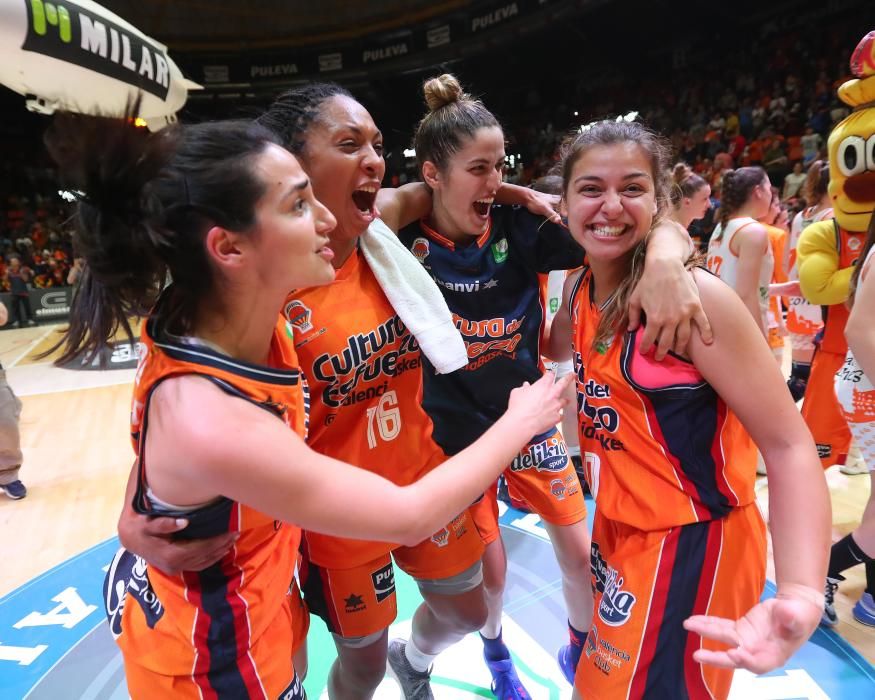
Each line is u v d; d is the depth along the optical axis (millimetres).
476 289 1907
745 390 1172
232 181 954
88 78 2990
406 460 1623
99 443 4707
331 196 1406
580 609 2100
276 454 929
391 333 1519
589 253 1357
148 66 3391
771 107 11461
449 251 1894
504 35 14656
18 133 17109
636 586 1305
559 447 2109
